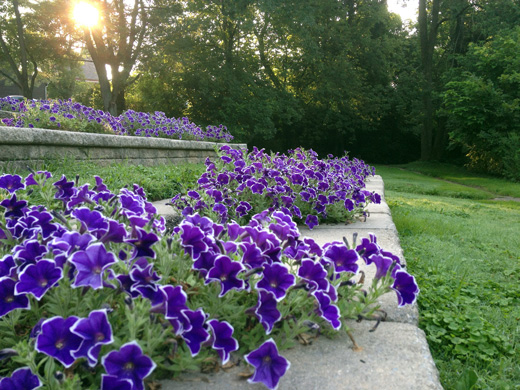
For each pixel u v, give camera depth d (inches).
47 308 68.2
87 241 68.1
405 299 78.8
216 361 69.4
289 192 200.4
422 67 1536.7
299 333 78.9
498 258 205.0
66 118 349.7
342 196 209.2
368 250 91.1
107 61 1008.2
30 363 56.9
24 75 1130.0
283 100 1179.3
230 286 67.2
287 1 1023.6
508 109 959.0
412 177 898.1
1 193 132.0
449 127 1133.7
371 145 1665.8
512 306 141.4
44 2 989.8
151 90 1159.0
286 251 88.1
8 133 220.8
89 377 62.1
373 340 80.9
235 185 201.3
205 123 1133.7
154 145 370.9
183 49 998.4
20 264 69.3
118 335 64.4
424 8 1357.0
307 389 65.1
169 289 60.2
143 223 77.0
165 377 67.2
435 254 199.6
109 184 219.5
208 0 1004.6
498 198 616.4
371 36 1485.0
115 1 977.5
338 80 1273.4
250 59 1177.4
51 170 234.1
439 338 113.0
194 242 71.7
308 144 1611.7
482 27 1235.2
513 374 96.7
